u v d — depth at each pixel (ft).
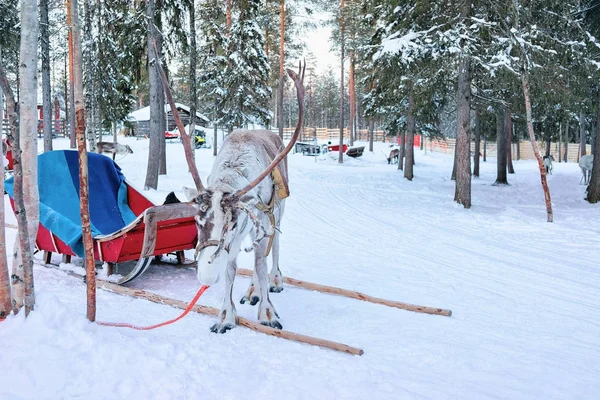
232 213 14.08
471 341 16.30
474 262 27.68
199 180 15.05
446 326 17.62
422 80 49.06
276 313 17.63
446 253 29.86
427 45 47.29
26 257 14.61
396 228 38.32
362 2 87.04
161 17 58.70
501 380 13.57
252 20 88.99
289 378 13.16
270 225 17.15
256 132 19.12
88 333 14.25
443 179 84.84
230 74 88.63
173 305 18.83
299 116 14.96
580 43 44.83
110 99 73.77
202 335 16.02
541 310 19.69
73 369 12.77
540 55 42.75
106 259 21.01
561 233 36.88
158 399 11.84
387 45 47.62
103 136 165.07
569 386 13.34
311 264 26.23
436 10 50.21
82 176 14.80
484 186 72.59
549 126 106.01
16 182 14.26
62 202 23.24
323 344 15.28
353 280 23.32
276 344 15.49
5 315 15.28
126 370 12.98
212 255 13.48
